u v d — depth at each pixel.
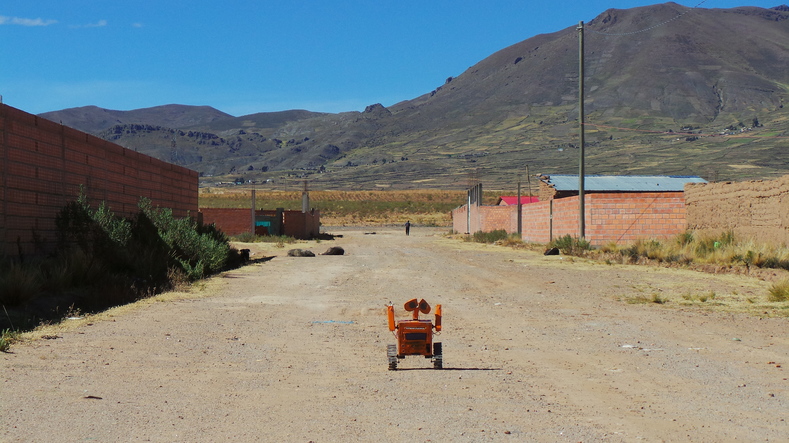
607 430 6.03
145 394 7.40
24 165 17.67
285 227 65.69
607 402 7.07
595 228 36.06
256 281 21.62
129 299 16.06
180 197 32.44
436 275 23.94
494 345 10.73
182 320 13.19
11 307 13.16
